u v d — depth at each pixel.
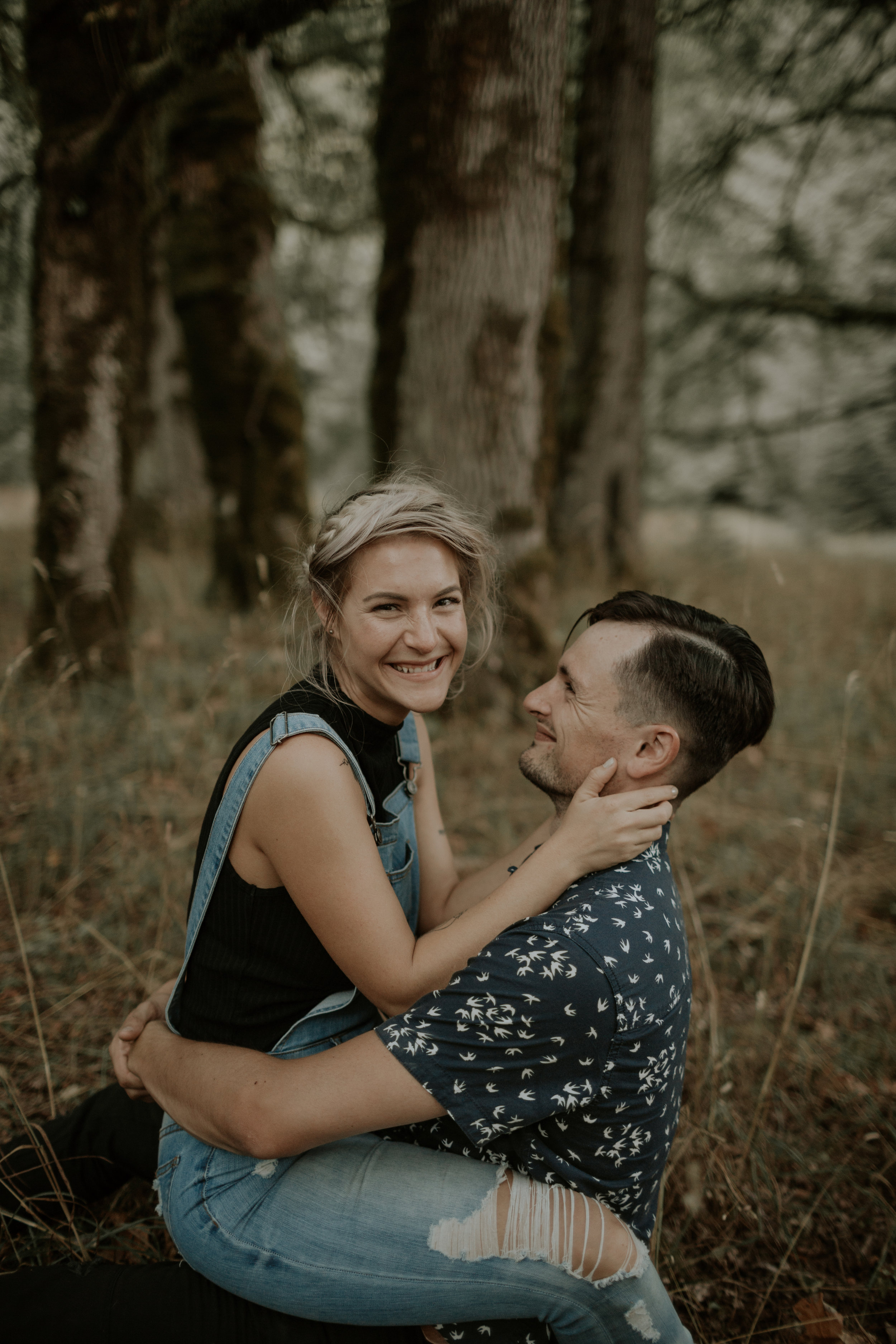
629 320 6.94
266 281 5.79
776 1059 1.88
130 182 3.91
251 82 5.48
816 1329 1.54
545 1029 1.08
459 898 1.58
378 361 4.00
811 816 3.23
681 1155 1.82
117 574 4.16
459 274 3.69
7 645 4.31
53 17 3.34
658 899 1.21
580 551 7.05
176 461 9.15
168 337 8.89
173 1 2.44
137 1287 1.25
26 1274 1.28
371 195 7.96
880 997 2.44
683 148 8.16
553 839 1.24
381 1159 1.23
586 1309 1.16
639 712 1.25
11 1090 1.72
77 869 2.64
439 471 3.65
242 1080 1.18
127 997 2.24
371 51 5.81
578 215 6.86
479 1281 1.16
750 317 9.28
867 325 8.64
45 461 3.98
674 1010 1.17
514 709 3.86
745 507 10.41
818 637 5.18
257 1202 1.21
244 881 1.27
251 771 1.22
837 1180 1.87
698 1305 1.61
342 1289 1.17
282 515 5.82
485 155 3.56
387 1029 1.12
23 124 3.69
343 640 1.30
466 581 1.36
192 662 4.40
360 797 1.23
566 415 7.11
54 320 3.91
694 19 6.24
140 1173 1.56
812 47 6.11
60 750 3.21
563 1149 1.19
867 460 9.56
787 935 2.64
